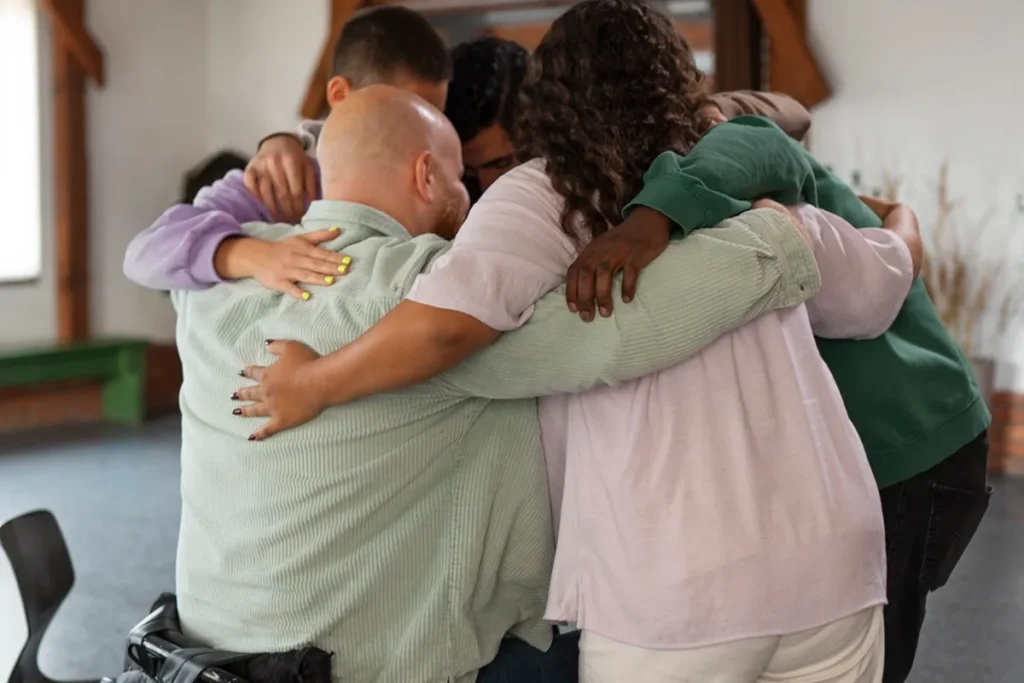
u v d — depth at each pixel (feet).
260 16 23.17
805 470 4.08
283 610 4.39
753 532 3.95
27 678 5.81
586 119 4.29
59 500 14.58
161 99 23.06
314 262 4.52
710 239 3.99
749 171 4.24
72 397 20.85
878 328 4.74
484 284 3.97
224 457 4.58
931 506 5.08
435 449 4.43
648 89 4.40
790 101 6.18
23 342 20.70
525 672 4.71
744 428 4.05
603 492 4.20
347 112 4.86
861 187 17.49
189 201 21.11
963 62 16.74
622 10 4.45
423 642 4.41
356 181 4.79
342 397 4.19
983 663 9.38
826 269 4.45
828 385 4.34
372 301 4.33
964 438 5.07
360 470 4.32
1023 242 16.52
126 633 9.92
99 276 22.04
